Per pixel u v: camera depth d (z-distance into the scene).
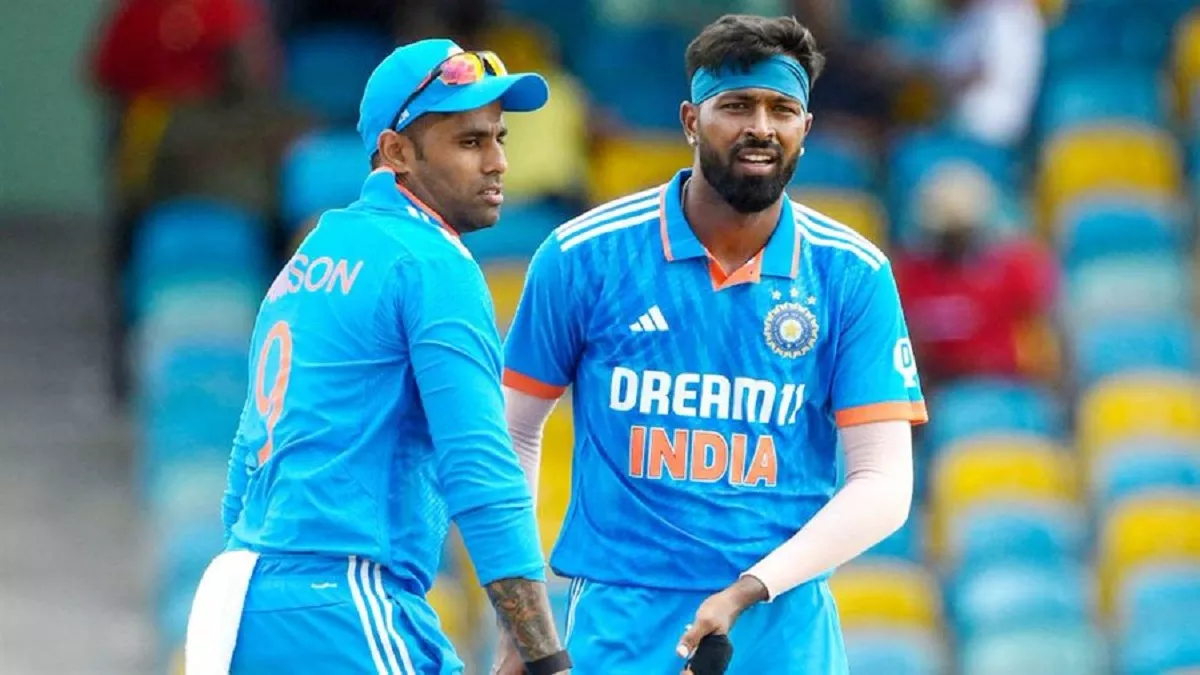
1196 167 44.69
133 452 41.91
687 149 43.88
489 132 15.05
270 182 41.62
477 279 14.86
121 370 43.28
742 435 16.23
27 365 45.22
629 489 16.34
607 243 16.34
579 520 16.59
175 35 42.47
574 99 41.97
